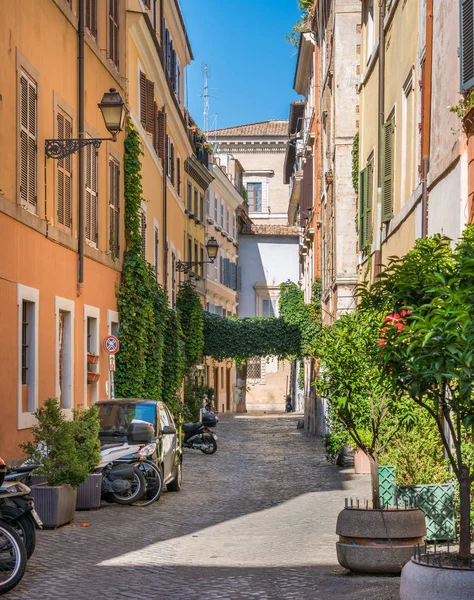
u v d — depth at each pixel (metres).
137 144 28.50
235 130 91.56
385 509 11.10
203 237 61.28
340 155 33.53
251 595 9.87
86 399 23.12
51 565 11.68
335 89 33.66
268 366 79.81
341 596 9.61
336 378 11.52
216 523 15.91
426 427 13.65
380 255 22.98
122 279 27.59
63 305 20.94
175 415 35.84
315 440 41.34
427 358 7.34
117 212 27.11
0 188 16.59
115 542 13.63
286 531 14.98
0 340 16.47
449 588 7.57
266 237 83.00
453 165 14.82
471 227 11.67
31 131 18.72
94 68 24.42
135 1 31.11
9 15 17.11
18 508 11.12
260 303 82.94
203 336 51.72
